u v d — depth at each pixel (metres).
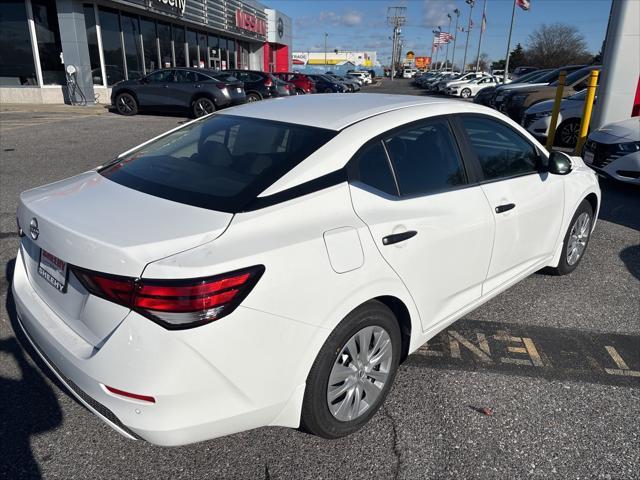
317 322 2.06
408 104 2.87
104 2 18.41
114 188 2.38
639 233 5.40
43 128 12.26
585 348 3.24
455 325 3.49
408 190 2.57
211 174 2.35
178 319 1.75
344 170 2.33
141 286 1.75
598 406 2.69
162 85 15.88
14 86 18.52
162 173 2.46
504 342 3.29
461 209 2.76
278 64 45.47
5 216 5.40
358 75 55.41
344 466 2.27
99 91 19.20
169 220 2.01
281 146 2.44
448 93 33.03
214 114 3.16
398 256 2.38
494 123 3.22
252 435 2.46
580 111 10.27
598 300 3.88
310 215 2.14
